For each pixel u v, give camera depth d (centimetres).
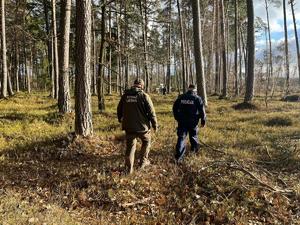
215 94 4038
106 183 754
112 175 783
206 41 4709
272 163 915
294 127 1436
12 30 3447
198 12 2141
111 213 655
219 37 4494
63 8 1608
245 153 993
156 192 731
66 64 1576
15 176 805
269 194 703
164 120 1602
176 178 784
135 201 692
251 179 760
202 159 917
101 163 881
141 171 820
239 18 4722
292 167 889
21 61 5278
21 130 1255
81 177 790
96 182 760
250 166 866
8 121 1415
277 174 833
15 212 601
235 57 3878
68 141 1005
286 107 2238
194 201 691
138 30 3934
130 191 729
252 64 2394
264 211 656
